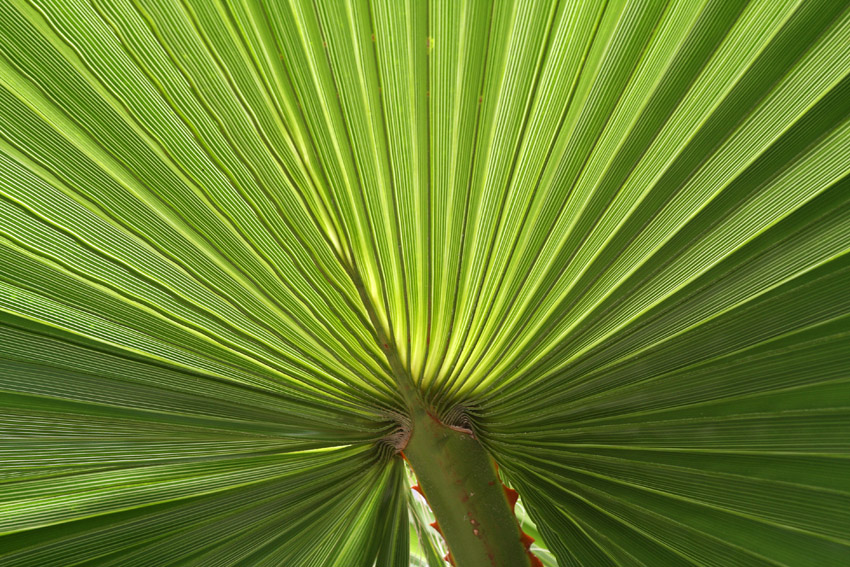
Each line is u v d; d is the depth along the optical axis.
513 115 0.31
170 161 0.31
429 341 0.37
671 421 0.37
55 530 0.36
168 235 0.33
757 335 0.35
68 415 0.34
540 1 0.29
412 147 0.32
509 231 0.34
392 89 0.31
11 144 0.30
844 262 0.33
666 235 0.34
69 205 0.31
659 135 0.32
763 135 0.31
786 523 0.35
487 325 0.37
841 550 0.34
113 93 0.30
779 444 0.35
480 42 0.30
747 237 0.33
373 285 0.35
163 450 0.36
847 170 0.31
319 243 0.34
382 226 0.34
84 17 0.28
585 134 0.32
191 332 0.35
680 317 0.35
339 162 0.32
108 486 0.36
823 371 0.34
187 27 0.29
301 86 0.30
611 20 0.30
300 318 0.36
